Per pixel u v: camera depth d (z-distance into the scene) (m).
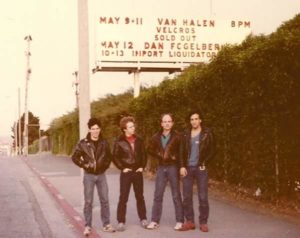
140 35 29.00
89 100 10.19
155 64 29.16
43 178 18.92
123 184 8.37
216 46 29.91
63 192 14.25
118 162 8.38
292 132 9.21
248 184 11.12
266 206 9.91
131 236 7.84
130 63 28.84
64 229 9.31
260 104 10.00
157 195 8.42
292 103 9.09
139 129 18.34
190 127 8.32
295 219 8.65
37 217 10.68
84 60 10.22
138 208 8.56
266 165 9.95
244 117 10.73
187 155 8.09
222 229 8.11
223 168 12.37
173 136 8.28
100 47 28.59
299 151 9.09
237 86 10.96
